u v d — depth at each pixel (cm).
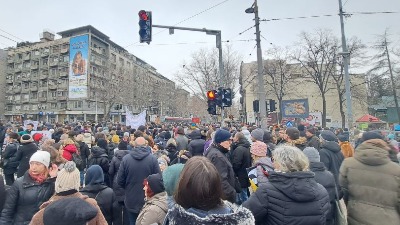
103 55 7131
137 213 448
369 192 299
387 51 3206
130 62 8506
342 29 1334
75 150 653
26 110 7719
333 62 3519
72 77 6444
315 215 240
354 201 312
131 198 453
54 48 7312
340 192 358
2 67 8062
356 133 936
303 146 617
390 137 1000
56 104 7175
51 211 193
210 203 163
